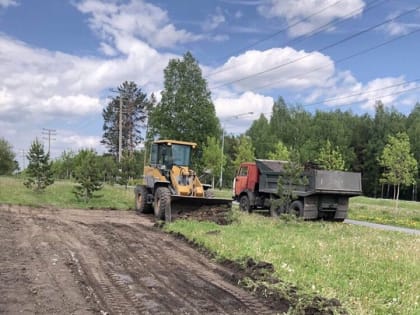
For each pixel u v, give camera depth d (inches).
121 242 467.8
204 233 505.7
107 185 1488.7
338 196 760.3
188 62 1701.5
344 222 784.9
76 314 243.1
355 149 2881.4
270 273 337.1
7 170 2383.1
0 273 316.2
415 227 796.0
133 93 3009.4
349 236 550.0
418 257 413.7
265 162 828.6
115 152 2997.0
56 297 270.1
